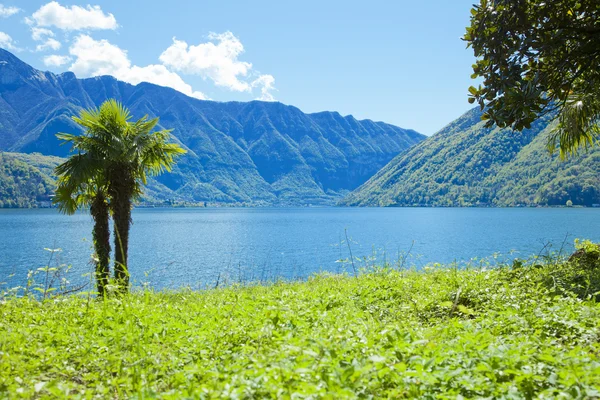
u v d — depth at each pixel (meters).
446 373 3.88
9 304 8.38
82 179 15.01
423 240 63.25
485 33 10.42
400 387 3.71
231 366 4.39
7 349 5.40
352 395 3.25
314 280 15.75
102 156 15.41
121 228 15.70
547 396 3.46
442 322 7.18
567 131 12.08
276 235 82.69
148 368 4.80
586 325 5.95
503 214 142.50
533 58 10.82
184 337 6.01
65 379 4.82
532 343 4.90
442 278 11.10
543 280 9.77
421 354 4.43
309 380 3.78
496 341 4.90
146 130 16.39
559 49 11.01
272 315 6.73
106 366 5.05
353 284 11.73
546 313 6.42
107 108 15.55
